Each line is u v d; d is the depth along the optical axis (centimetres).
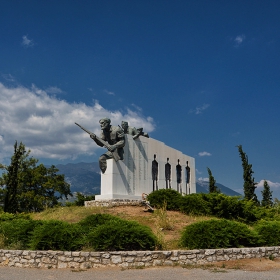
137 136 2969
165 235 1759
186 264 1321
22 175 4897
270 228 1691
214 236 1468
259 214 2586
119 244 1383
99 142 2766
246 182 3875
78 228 1494
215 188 4156
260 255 1472
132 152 2916
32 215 2744
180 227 1961
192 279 1073
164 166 3272
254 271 1223
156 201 2538
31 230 1623
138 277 1113
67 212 2544
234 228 1548
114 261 1295
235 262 1370
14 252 1393
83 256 1299
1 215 2423
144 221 2081
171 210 2511
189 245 1487
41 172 5116
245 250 1440
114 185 2698
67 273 1205
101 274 1174
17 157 3369
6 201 3194
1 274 1212
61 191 5288
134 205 2570
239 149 4022
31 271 1256
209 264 1330
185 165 3594
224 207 2459
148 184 3025
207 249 1381
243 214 2517
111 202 2600
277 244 1647
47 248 1437
